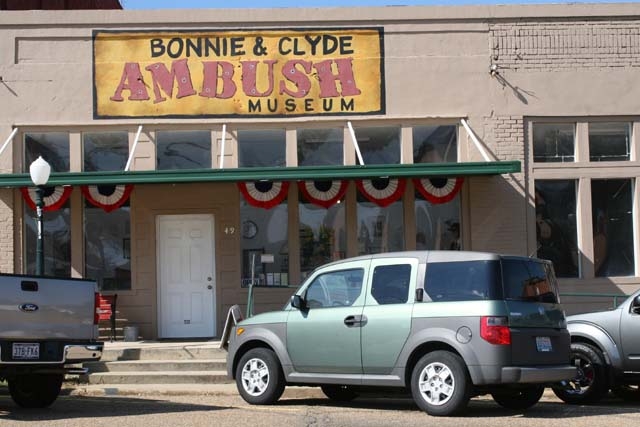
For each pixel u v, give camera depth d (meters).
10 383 11.42
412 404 11.66
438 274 10.24
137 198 16.98
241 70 17.09
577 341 11.68
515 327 9.80
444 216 17.20
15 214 16.70
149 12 17.05
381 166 15.42
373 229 17.17
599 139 17.41
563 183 17.33
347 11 17.19
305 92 17.11
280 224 17.12
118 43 17.05
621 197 17.36
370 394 12.45
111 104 16.95
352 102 17.11
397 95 17.17
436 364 9.94
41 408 11.30
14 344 9.98
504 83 17.23
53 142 17.00
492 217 17.03
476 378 9.67
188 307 17.02
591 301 16.97
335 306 10.84
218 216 16.98
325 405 11.50
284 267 17.06
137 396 12.84
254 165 17.09
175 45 17.08
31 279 10.20
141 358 14.68
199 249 17.09
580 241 17.17
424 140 17.25
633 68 17.39
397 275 10.53
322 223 17.16
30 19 16.94
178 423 9.64
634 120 17.38
